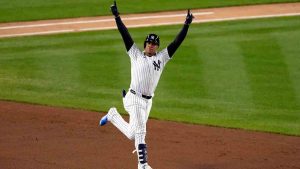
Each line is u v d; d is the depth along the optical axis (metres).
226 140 44.41
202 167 38.69
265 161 39.94
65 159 39.84
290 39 70.44
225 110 52.03
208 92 56.38
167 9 85.50
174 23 78.50
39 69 63.25
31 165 38.62
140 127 35.59
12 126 47.31
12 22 81.56
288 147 43.03
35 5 88.81
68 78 60.59
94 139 44.31
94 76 60.97
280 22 77.19
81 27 78.25
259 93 55.88
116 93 56.56
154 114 50.88
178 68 62.31
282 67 62.12
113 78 60.38
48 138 44.44
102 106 53.00
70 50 69.06
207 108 52.53
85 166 38.53
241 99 54.62
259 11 83.06
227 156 40.91
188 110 52.03
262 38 71.00
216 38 71.31
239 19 79.31
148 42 35.16
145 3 88.88
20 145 42.78
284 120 49.59
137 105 35.50
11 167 38.25
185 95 55.81
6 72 62.41
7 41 73.00
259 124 48.53
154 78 35.44
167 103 53.81
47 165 38.66
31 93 56.53
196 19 79.94
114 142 43.69
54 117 49.66
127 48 35.47
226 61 63.97
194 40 70.69
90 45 70.62
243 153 41.56
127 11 85.06
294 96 55.09
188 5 87.31
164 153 41.31
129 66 63.56
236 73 60.72
